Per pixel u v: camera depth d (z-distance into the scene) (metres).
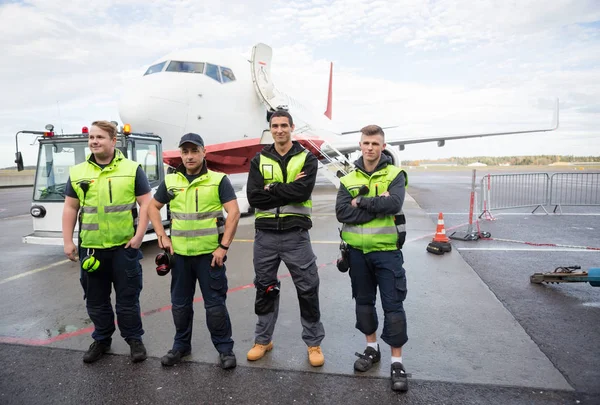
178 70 10.31
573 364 2.76
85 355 2.93
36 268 5.75
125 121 9.65
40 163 6.00
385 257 2.71
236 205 2.90
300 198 2.77
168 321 3.70
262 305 2.91
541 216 9.77
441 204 12.09
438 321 3.52
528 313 3.68
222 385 2.60
